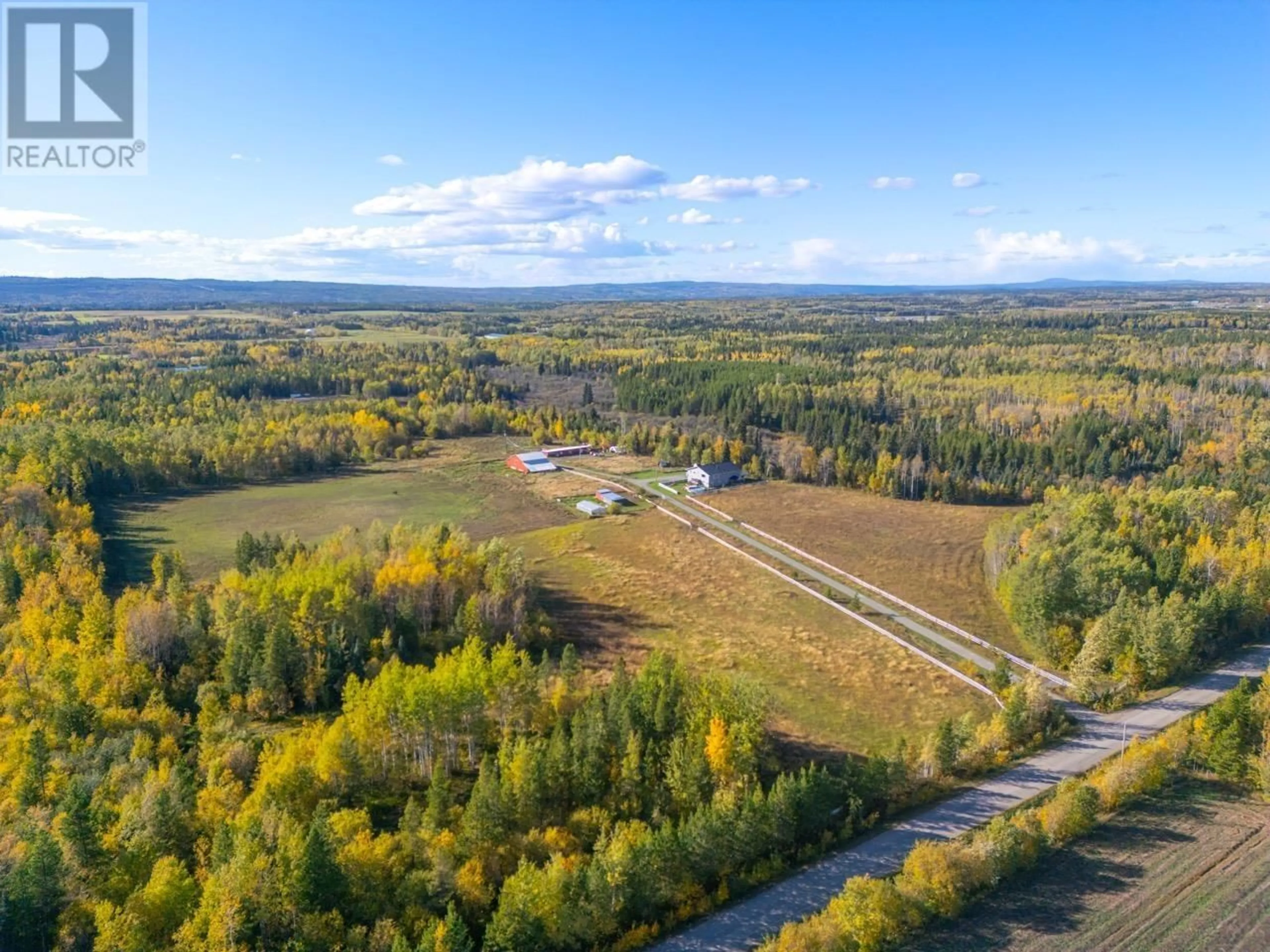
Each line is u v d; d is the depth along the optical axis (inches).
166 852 2000.5
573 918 1920.5
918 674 3277.6
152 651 2982.3
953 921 1973.4
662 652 3321.9
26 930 1756.9
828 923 1895.9
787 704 3051.2
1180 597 3334.2
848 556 4744.1
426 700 2463.1
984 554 4722.0
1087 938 1908.2
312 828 1892.2
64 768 2297.0
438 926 1776.6
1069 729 2837.1
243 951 1712.6
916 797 2459.4
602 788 2362.2
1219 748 2511.1
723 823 2160.4
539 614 3718.0
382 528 4293.8
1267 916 1955.0
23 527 3993.6
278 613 3078.2
